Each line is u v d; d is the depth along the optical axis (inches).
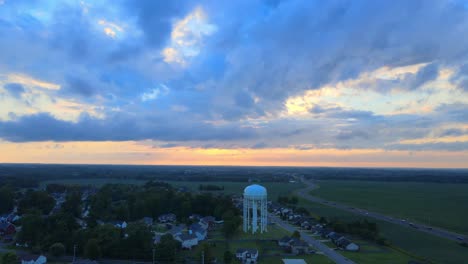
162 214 7504.9
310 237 5782.5
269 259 4453.7
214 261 4325.8
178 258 4424.2
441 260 4522.6
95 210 7249.0
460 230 6456.7
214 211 7470.5
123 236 4783.5
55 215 5393.7
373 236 5546.3
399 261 4407.0
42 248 4611.2
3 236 5585.6
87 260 4114.2
